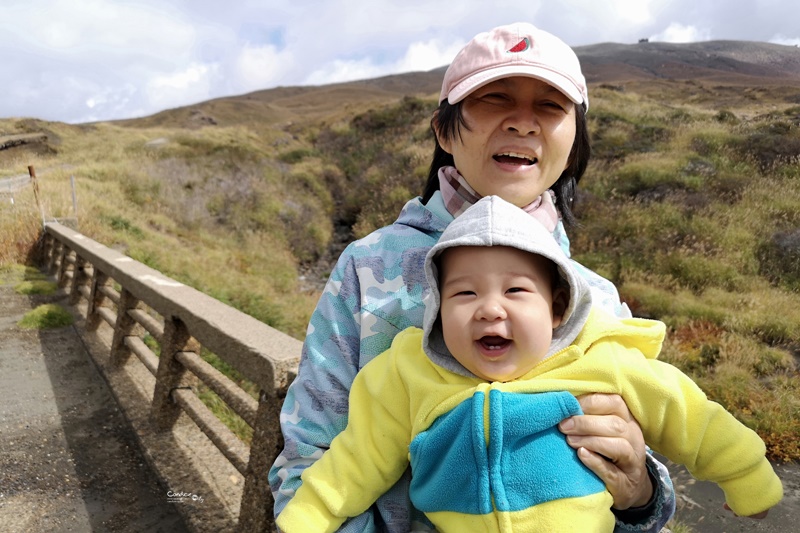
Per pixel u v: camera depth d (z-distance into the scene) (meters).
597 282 1.39
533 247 1.00
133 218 14.74
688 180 13.08
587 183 14.08
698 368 6.82
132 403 3.96
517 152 1.18
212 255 14.24
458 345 1.04
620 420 1.02
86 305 6.84
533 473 0.98
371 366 1.18
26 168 22.02
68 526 2.69
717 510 4.54
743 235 10.40
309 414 1.22
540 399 1.00
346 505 1.08
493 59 1.15
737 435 1.04
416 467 1.08
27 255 9.87
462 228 1.05
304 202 20.58
